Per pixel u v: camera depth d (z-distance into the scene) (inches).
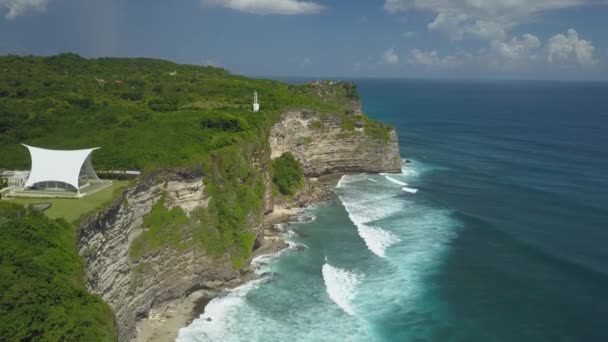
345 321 1480.1
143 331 1395.2
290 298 1622.8
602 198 2810.0
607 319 1504.7
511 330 1446.9
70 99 2723.9
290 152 3149.6
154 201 1579.7
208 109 2797.7
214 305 1572.3
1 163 1829.5
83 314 953.5
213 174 1849.2
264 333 1409.9
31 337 833.5
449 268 1870.1
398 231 2297.0
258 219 2048.5
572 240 2161.7
